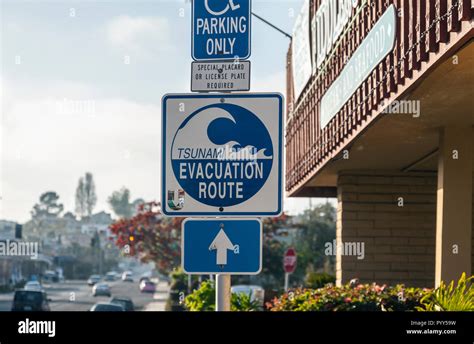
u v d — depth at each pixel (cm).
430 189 2041
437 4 1020
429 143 1653
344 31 1564
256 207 599
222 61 611
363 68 1396
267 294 2528
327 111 1745
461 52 996
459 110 1328
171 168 605
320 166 1900
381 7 1305
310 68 1947
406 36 1171
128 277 11781
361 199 2027
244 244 598
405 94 1209
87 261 11544
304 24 2020
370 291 1394
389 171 2033
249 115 604
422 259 2023
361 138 1608
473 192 1750
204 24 614
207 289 1958
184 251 600
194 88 611
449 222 1413
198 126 606
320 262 6588
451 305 1193
